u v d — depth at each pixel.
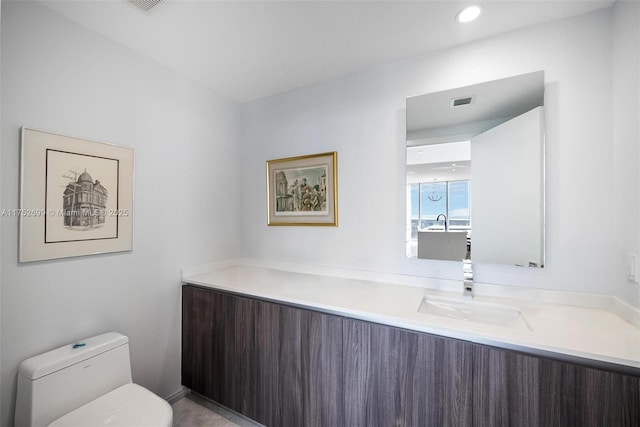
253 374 1.64
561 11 1.34
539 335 1.06
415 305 1.40
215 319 1.79
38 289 1.28
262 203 2.36
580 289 1.37
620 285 1.25
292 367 1.51
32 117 1.26
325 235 2.07
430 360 1.18
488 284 1.56
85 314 1.45
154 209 1.79
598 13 1.32
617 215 1.26
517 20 1.40
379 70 1.86
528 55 1.46
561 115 1.39
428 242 1.71
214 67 1.88
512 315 1.38
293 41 1.59
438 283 1.69
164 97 1.86
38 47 1.28
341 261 2.00
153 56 1.74
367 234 1.91
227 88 2.19
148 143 1.76
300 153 2.17
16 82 1.21
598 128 1.33
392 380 1.25
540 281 1.45
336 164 2.01
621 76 1.23
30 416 1.14
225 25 1.45
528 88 1.46
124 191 1.62
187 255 2.01
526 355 1.03
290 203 2.21
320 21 1.42
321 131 2.08
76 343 1.38
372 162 1.88
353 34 1.53
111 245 1.56
